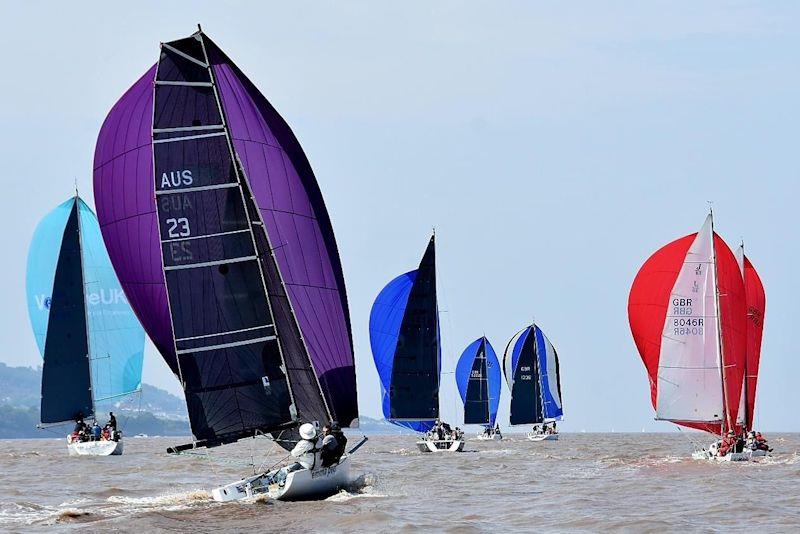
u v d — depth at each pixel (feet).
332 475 354.13
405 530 307.17
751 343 616.80
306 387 358.43
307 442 345.51
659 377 591.37
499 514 350.64
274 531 302.66
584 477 510.17
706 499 396.16
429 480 489.67
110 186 357.82
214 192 346.74
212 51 349.41
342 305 367.86
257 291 349.20
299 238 360.07
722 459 594.24
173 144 345.31
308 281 360.89
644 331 603.67
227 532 299.99
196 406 347.77
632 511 361.10
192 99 346.33
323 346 362.94
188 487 444.14
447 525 320.50
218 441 349.00
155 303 359.05
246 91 354.95
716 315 586.04
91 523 315.99
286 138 359.25
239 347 349.41
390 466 602.03
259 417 351.46
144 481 473.67
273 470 357.00
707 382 587.68
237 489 344.69
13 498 394.73
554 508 367.45
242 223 347.77
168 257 345.31
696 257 587.68
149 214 354.74
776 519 342.03
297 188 360.28
